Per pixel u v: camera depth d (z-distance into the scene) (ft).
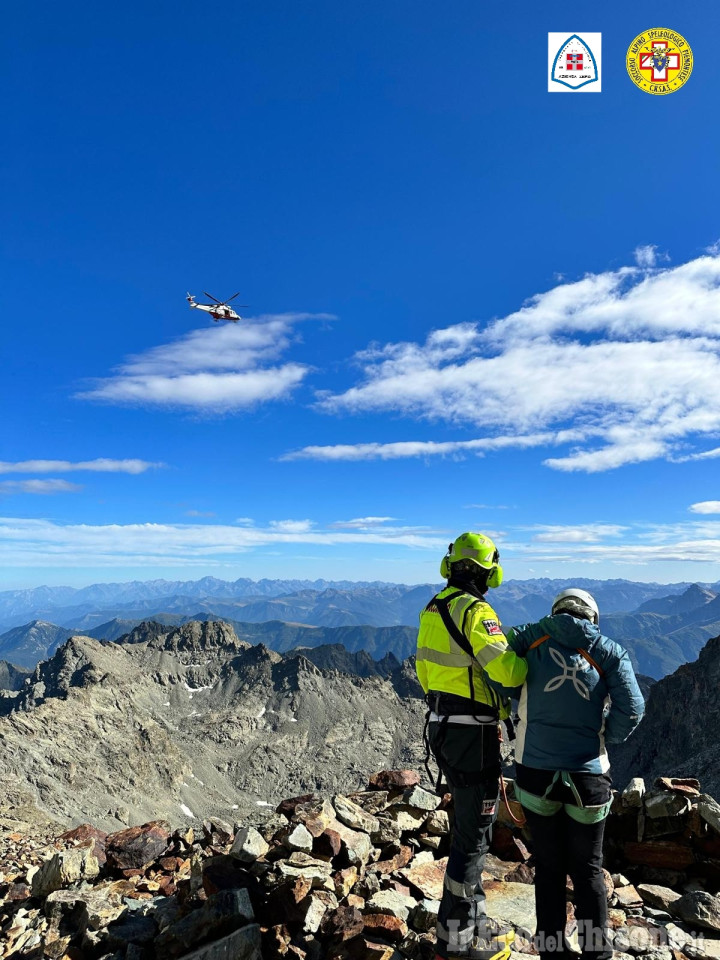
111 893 14.58
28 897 15.34
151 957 11.92
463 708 10.30
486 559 10.93
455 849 10.61
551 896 10.05
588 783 9.80
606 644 9.92
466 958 10.21
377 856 14.08
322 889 12.28
